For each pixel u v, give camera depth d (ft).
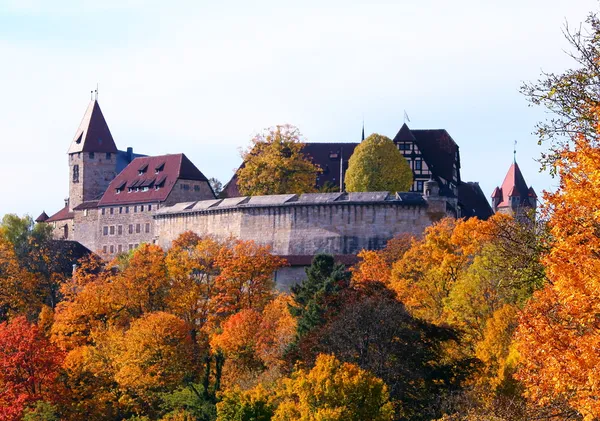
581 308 137.28
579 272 138.21
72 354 476.95
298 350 380.58
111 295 629.51
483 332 385.50
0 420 396.57
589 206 138.41
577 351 137.80
